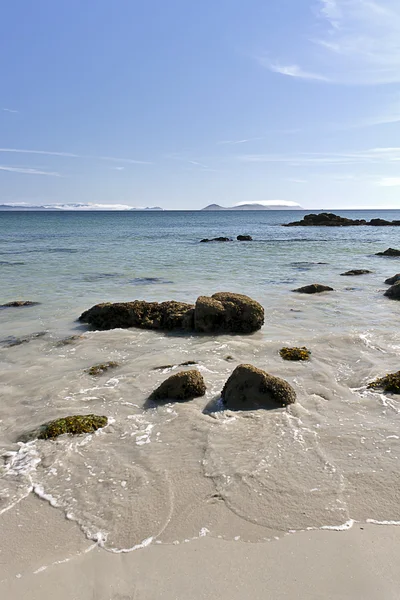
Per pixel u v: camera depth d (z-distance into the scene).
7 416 6.58
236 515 4.27
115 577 3.56
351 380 7.81
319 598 3.33
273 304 14.58
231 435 5.80
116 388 7.57
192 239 49.12
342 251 34.34
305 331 11.28
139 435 5.91
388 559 3.68
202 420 6.26
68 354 9.62
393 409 6.56
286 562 3.68
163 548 3.86
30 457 5.41
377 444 5.53
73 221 111.88
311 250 35.28
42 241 45.12
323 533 4.00
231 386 6.84
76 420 6.17
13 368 8.72
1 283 18.97
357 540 3.90
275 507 4.36
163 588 3.44
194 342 10.48
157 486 4.75
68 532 4.09
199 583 3.48
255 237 53.28
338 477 4.84
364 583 3.45
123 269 23.69
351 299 15.36
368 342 9.99
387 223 80.88
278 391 6.68
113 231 66.12
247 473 4.93
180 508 4.38
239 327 11.37
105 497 4.59
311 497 4.50
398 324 11.84
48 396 7.27
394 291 15.62
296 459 5.20
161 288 17.81
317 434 5.79
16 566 3.69
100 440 5.79
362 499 4.46
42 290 17.33
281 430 5.89
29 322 12.43
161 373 8.29
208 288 17.78
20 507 4.46
